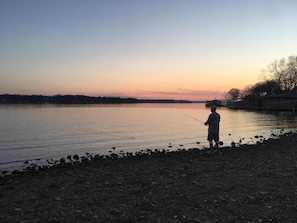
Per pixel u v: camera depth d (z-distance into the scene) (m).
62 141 30.33
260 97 153.50
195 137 33.56
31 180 12.09
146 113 106.62
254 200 8.60
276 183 10.48
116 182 11.20
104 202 8.79
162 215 7.64
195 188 10.07
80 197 9.37
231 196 9.10
